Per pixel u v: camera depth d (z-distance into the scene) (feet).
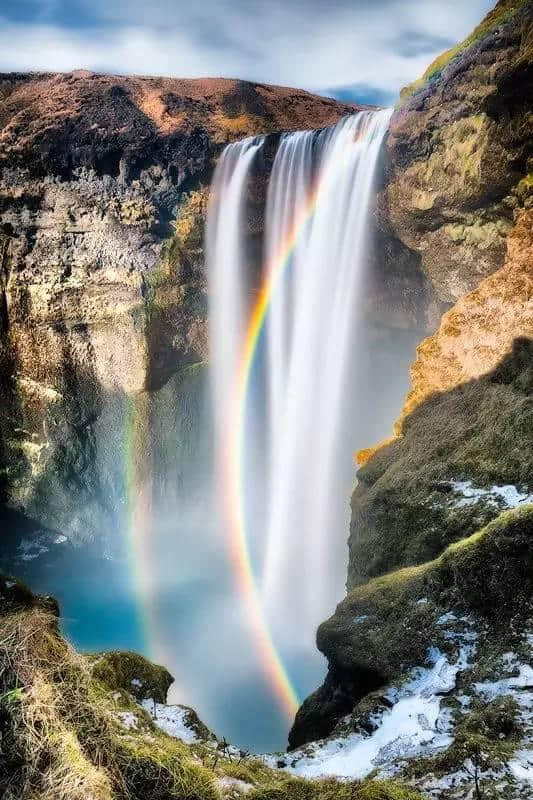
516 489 40.27
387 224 70.79
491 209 58.08
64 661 18.12
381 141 68.95
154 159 88.22
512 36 50.93
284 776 22.03
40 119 90.02
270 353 89.25
